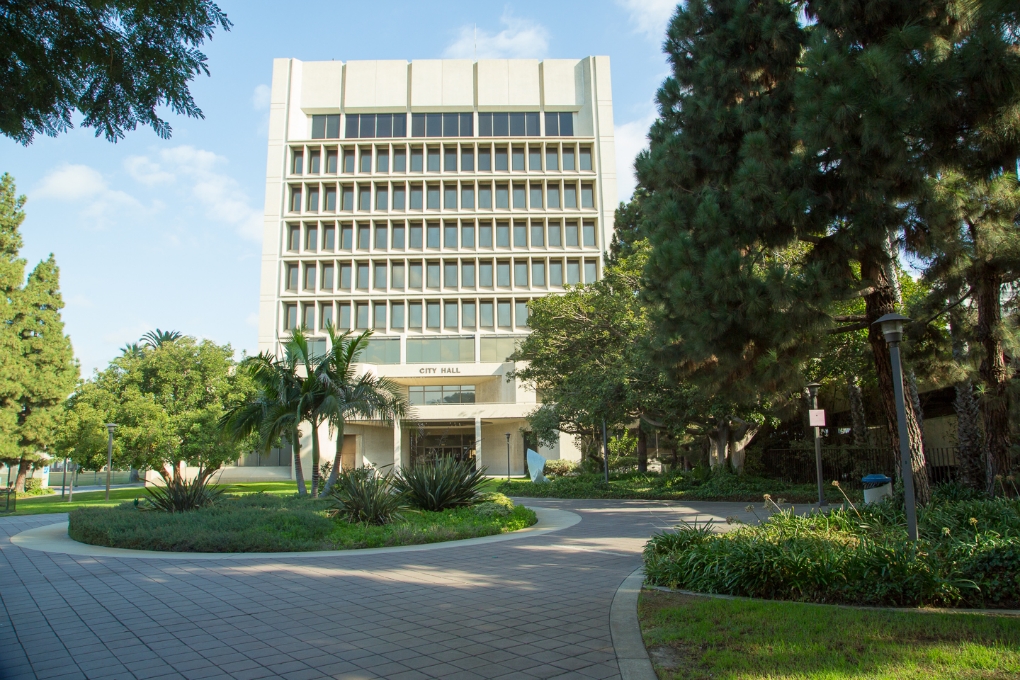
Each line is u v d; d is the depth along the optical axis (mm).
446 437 54000
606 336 26203
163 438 27422
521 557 10398
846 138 8102
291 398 19531
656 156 11125
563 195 55562
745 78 11016
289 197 54531
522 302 53688
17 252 31219
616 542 12172
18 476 32250
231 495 18844
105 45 4914
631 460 38062
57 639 5805
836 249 9172
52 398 30203
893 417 10758
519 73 57375
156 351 32219
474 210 55031
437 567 9508
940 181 8938
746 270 9211
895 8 8953
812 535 8047
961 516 8828
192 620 6441
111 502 25469
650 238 10469
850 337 16938
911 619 5582
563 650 5297
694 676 4484
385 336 52406
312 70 56438
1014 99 6672
